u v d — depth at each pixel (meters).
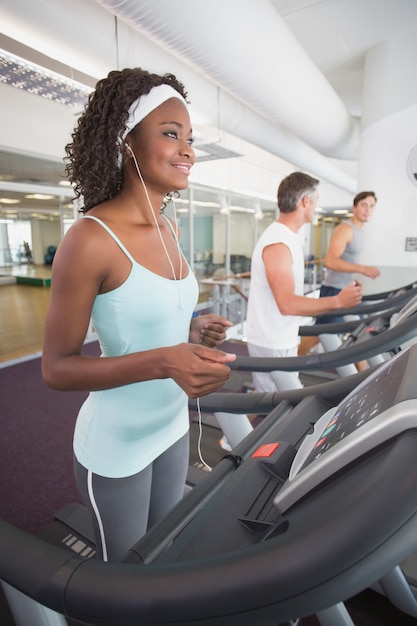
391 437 0.42
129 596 0.40
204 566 0.39
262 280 1.82
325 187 11.18
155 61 2.67
